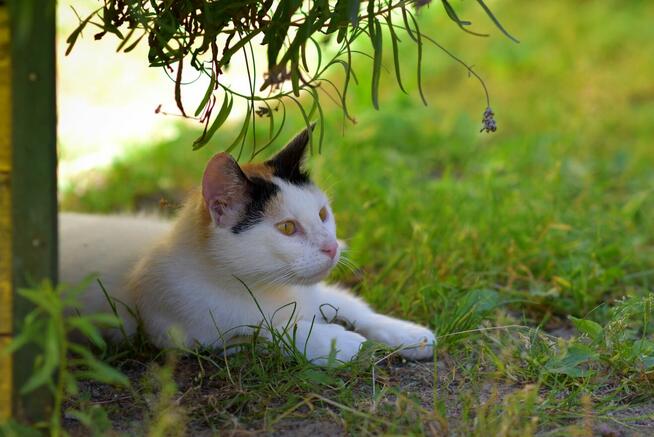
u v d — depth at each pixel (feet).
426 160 27.04
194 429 11.40
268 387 12.48
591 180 23.75
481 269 18.17
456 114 31.42
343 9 12.07
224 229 13.38
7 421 9.77
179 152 26.86
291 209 13.46
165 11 11.93
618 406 12.10
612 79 35.09
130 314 14.28
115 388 12.76
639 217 21.21
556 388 12.60
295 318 14.20
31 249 9.66
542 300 16.76
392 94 32.50
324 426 11.47
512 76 36.68
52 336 8.91
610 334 13.60
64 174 25.96
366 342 13.46
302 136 14.46
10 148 9.50
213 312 13.64
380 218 20.70
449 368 13.69
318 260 13.38
